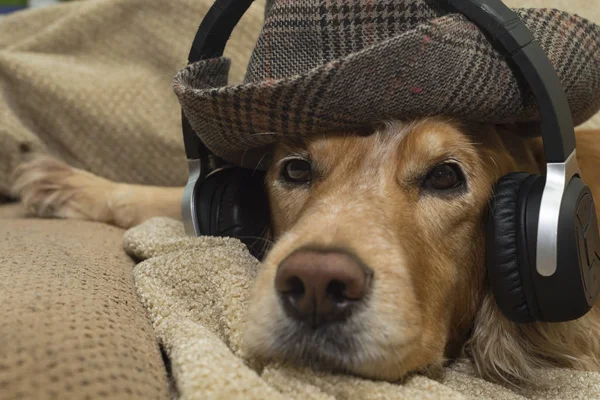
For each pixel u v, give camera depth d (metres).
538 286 0.43
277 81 0.44
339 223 0.45
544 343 0.50
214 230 0.52
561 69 0.46
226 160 0.53
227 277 0.47
